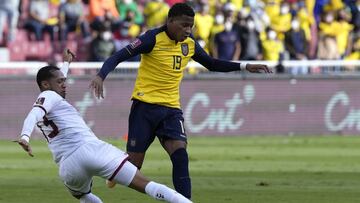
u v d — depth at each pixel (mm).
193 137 71438
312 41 81688
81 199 27875
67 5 77688
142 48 30359
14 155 56406
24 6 79312
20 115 69188
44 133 26953
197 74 71812
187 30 30531
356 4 82875
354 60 78250
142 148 30984
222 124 72125
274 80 72938
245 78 72438
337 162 52344
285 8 79812
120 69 72312
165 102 30828
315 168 48750
